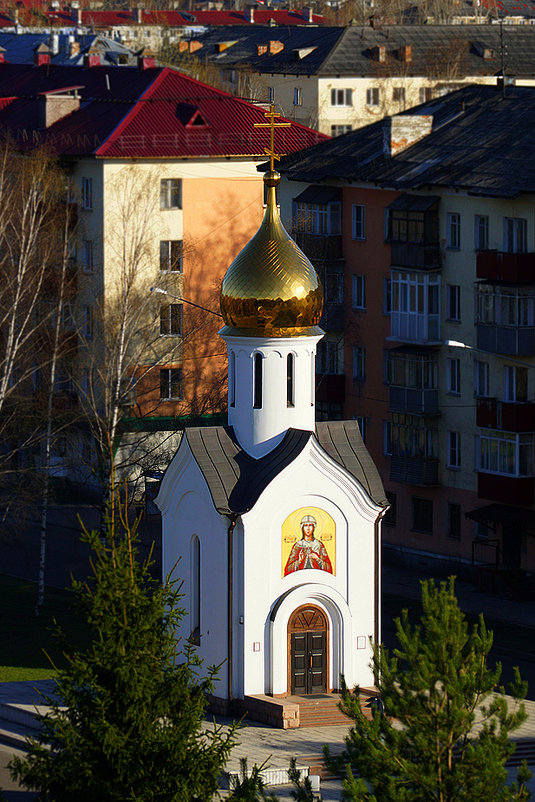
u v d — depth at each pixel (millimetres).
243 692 113312
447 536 171875
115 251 193000
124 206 187375
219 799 86125
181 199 199375
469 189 165625
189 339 189000
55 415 165625
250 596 113000
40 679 125438
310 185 190625
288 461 112688
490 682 76875
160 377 190375
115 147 196125
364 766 75250
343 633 115188
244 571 112562
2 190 176000
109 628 78250
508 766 107062
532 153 169500
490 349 165500
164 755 77438
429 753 74750
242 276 112000
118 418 171500
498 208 165000
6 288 170500
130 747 77188
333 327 186250
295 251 112938
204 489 113562
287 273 111688
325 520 114688
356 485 114562
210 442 114688
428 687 75500
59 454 186500
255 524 112500
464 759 74625
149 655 78625
